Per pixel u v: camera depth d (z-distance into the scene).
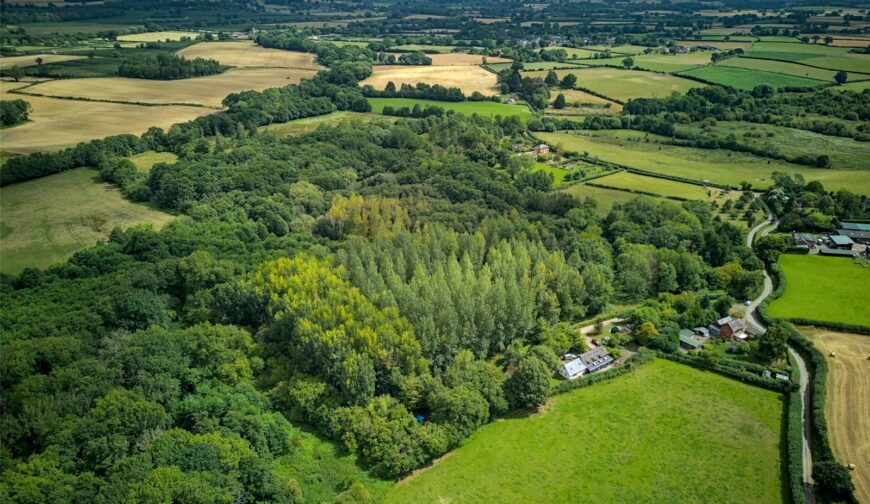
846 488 97.56
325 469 108.81
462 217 190.12
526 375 123.94
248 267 161.62
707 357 137.75
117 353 123.12
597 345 147.25
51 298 147.12
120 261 163.50
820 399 120.56
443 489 106.19
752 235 198.88
